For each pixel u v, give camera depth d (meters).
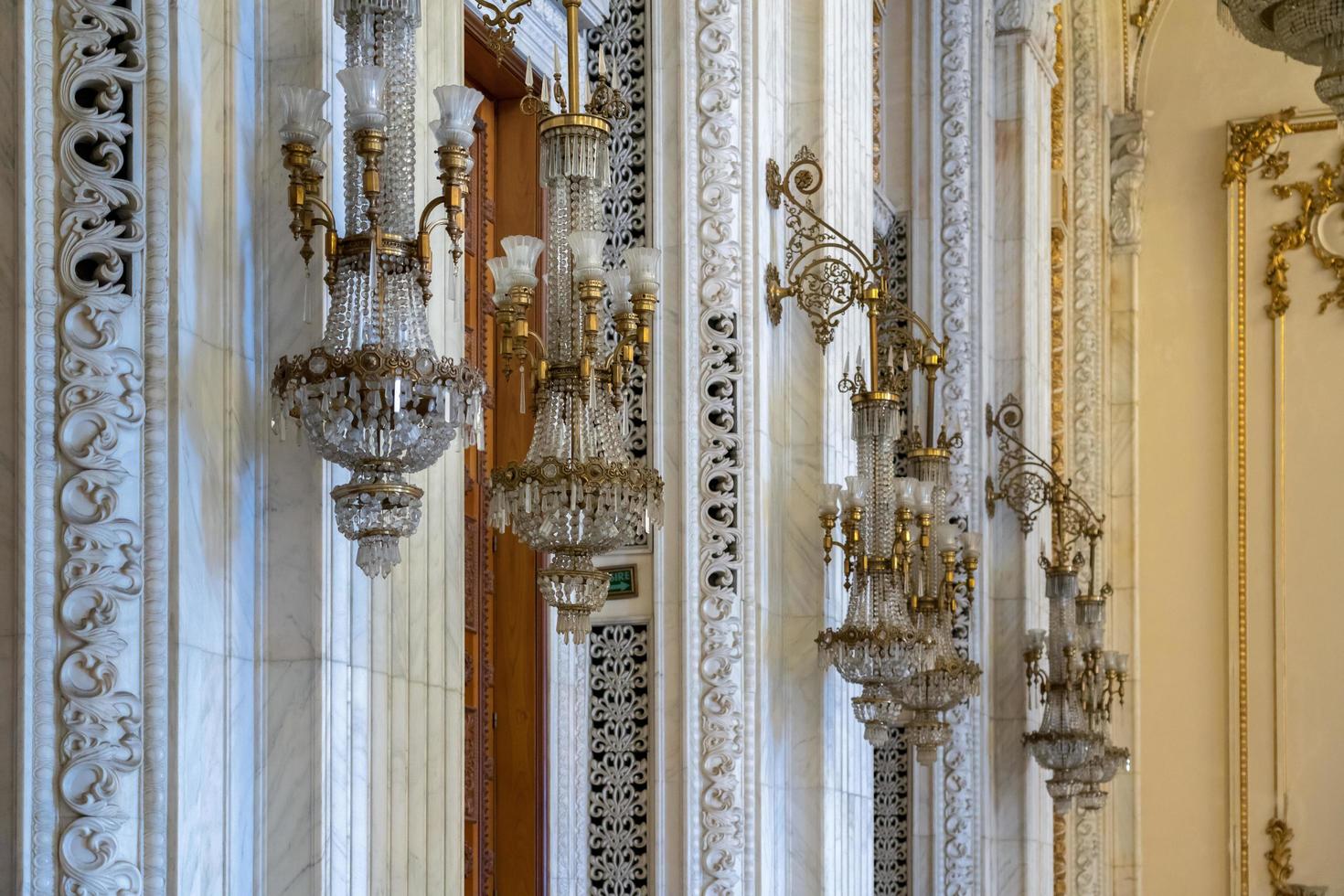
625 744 9.26
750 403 9.30
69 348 5.05
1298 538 19.14
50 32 5.11
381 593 5.77
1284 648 19.02
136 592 5.11
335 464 5.60
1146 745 19.39
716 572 9.22
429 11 6.25
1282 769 18.86
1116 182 20.03
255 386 5.59
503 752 9.18
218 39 5.52
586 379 6.64
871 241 10.60
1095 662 14.27
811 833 9.42
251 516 5.54
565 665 9.21
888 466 9.24
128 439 5.14
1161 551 19.64
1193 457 19.66
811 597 9.59
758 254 9.46
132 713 5.06
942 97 14.39
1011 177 15.05
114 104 5.21
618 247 9.52
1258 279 19.64
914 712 10.44
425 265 5.36
